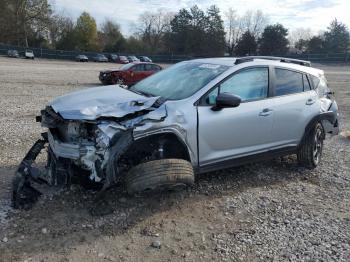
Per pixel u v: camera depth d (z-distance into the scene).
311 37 96.50
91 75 30.33
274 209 4.93
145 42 99.94
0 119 9.68
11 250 3.73
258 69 5.61
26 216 4.32
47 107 4.68
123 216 4.47
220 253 3.90
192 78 5.28
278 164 6.64
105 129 4.04
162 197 4.99
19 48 68.56
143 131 4.24
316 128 6.38
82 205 4.64
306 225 4.57
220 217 4.64
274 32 91.38
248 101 5.38
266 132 5.57
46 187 5.00
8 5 80.62
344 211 5.02
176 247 3.96
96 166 4.11
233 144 5.20
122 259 3.71
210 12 94.69
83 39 89.69
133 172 4.23
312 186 5.82
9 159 6.25
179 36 94.25
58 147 4.35
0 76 24.03
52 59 68.94
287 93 5.96
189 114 4.71
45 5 83.38
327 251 4.04
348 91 22.31
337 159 7.29
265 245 4.09
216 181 5.66
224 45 95.81
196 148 4.82
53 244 3.87
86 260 3.66
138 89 5.58
